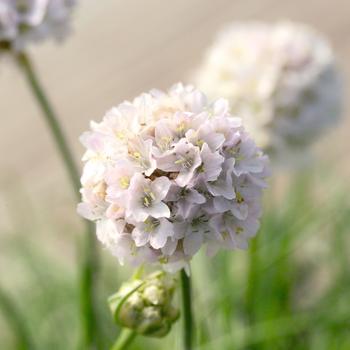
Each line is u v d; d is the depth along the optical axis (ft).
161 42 1.69
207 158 0.55
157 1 1.90
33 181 1.34
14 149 1.48
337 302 0.84
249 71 0.83
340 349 0.81
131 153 0.55
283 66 0.84
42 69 1.69
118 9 1.91
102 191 0.56
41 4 0.75
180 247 0.56
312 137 0.86
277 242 0.87
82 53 1.73
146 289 0.60
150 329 0.60
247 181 0.56
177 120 0.55
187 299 0.59
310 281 0.97
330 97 0.86
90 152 0.56
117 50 1.71
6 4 0.75
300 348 0.83
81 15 1.91
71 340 0.86
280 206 1.04
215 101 0.58
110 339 0.78
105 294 0.85
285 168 0.86
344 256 0.91
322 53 0.88
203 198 0.54
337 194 0.95
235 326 0.80
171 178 0.55
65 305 0.91
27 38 0.75
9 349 0.91
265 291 0.86
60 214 1.17
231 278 0.83
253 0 1.76
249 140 0.56
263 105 0.83
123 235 0.56
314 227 0.91
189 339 0.60
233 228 0.56
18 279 1.01
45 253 1.02
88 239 0.74
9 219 1.17
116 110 0.57
